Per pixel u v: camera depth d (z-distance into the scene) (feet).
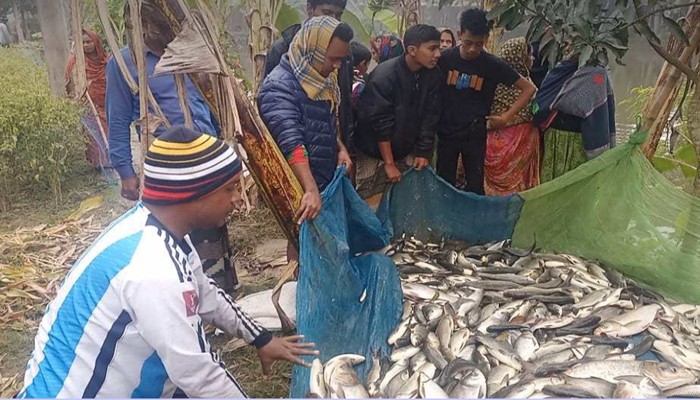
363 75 14.28
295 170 9.35
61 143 17.65
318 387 7.45
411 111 11.72
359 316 9.04
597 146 12.98
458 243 12.37
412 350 8.68
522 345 8.73
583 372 8.16
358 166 12.67
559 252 12.32
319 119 10.09
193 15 8.01
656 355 8.75
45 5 19.31
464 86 12.63
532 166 14.07
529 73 14.25
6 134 17.08
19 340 11.26
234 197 5.31
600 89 12.59
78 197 18.33
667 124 14.24
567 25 9.56
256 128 8.80
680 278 10.68
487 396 7.82
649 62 30.60
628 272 11.44
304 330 7.43
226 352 10.65
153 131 9.85
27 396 4.95
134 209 5.23
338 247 9.07
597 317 9.47
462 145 13.17
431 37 11.09
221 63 8.00
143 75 8.01
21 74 23.13
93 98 18.78
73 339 4.89
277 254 14.65
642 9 9.77
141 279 4.74
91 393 4.89
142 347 4.88
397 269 10.39
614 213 11.53
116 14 20.33
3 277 13.37
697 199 10.42
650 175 11.21
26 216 17.19
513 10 9.91
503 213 12.07
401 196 12.03
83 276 4.92
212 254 10.48
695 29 11.44
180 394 5.26
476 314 9.60
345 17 20.45
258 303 11.23
